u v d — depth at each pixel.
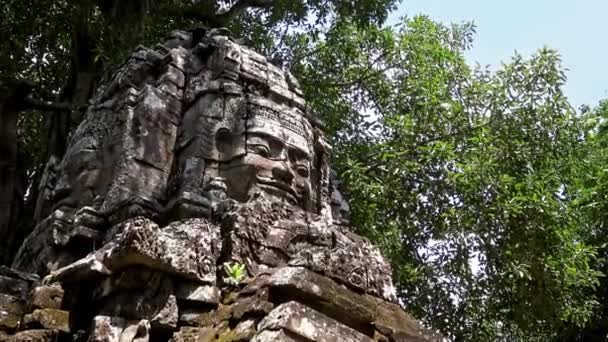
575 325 16.52
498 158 13.77
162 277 6.04
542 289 13.24
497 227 13.12
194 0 14.94
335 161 14.71
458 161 13.68
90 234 7.24
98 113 8.33
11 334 6.34
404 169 13.78
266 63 8.75
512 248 13.02
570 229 14.28
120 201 7.36
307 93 15.52
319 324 5.45
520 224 13.03
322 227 7.26
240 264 6.48
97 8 13.47
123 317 5.93
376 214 14.05
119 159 7.67
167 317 5.88
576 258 13.87
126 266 6.00
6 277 6.86
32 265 7.60
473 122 14.27
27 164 11.12
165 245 6.06
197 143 7.81
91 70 12.45
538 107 14.05
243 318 5.62
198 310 6.04
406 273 13.60
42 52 13.66
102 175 7.88
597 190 16.86
